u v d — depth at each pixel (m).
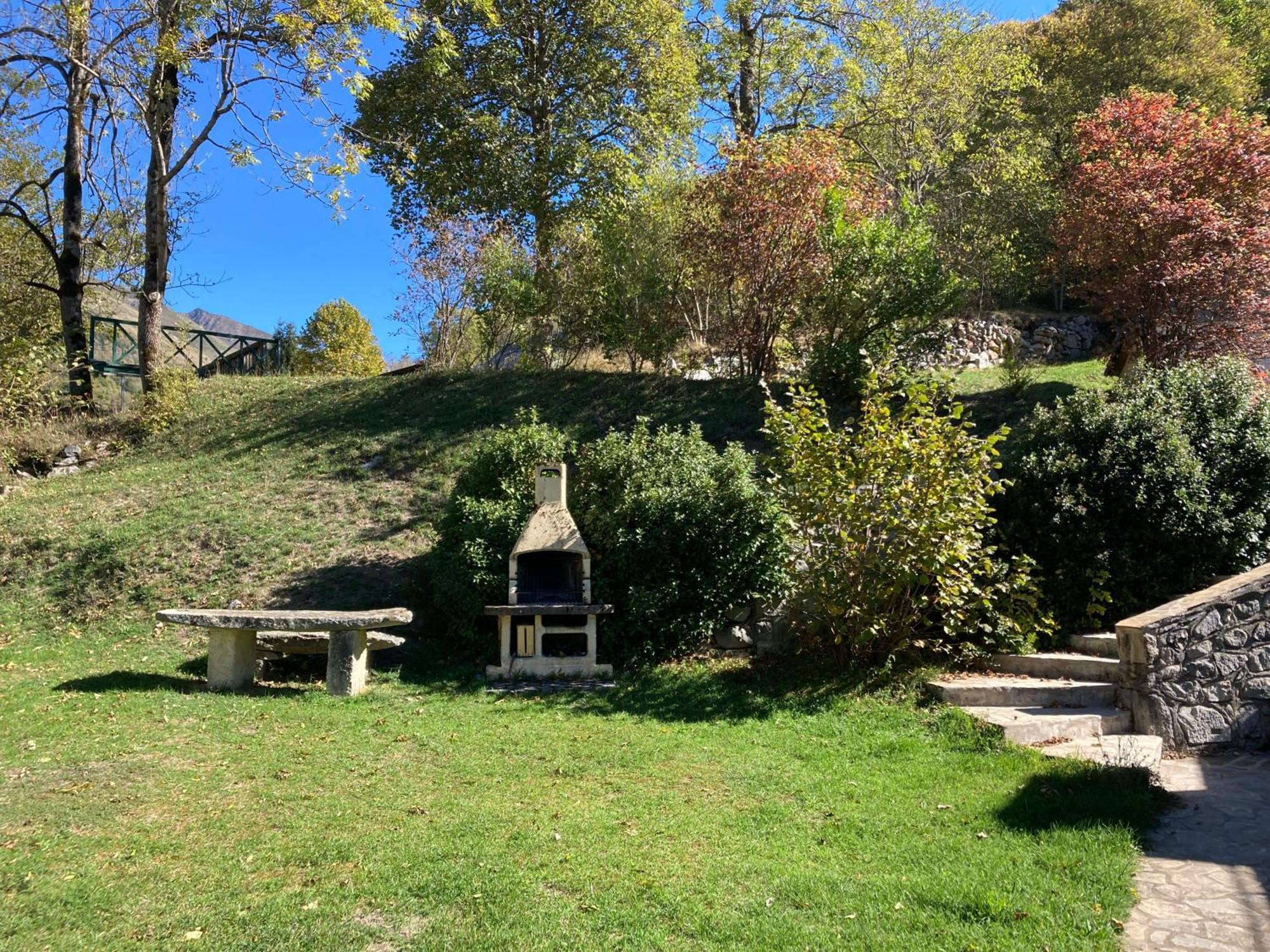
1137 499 8.00
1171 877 4.11
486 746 6.03
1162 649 6.43
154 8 14.27
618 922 3.57
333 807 4.80
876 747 6.12
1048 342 22.00
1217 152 13.23
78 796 4.91
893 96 23.50
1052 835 4.48
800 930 3.52
